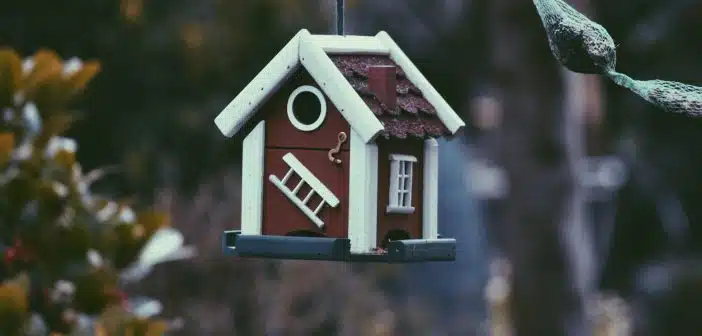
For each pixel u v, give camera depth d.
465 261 15.77
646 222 24.81
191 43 17.72
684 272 23.61
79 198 4.88
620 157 23.52
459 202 15.98
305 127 5.80
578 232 15.95
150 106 18.00
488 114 20.23
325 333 13.63
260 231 5.88
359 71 5.82
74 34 17.92
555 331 15.92
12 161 4.85
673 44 22.38
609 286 24.98
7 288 4.54
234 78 18.17
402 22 20.38
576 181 15.84
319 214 5.77
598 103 21.30
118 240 4.91
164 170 17.62
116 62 17.91
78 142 17.80
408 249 5.65
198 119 17.77
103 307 4.79
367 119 5.58
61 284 4.76
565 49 3.91
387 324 14.03
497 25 15.59
